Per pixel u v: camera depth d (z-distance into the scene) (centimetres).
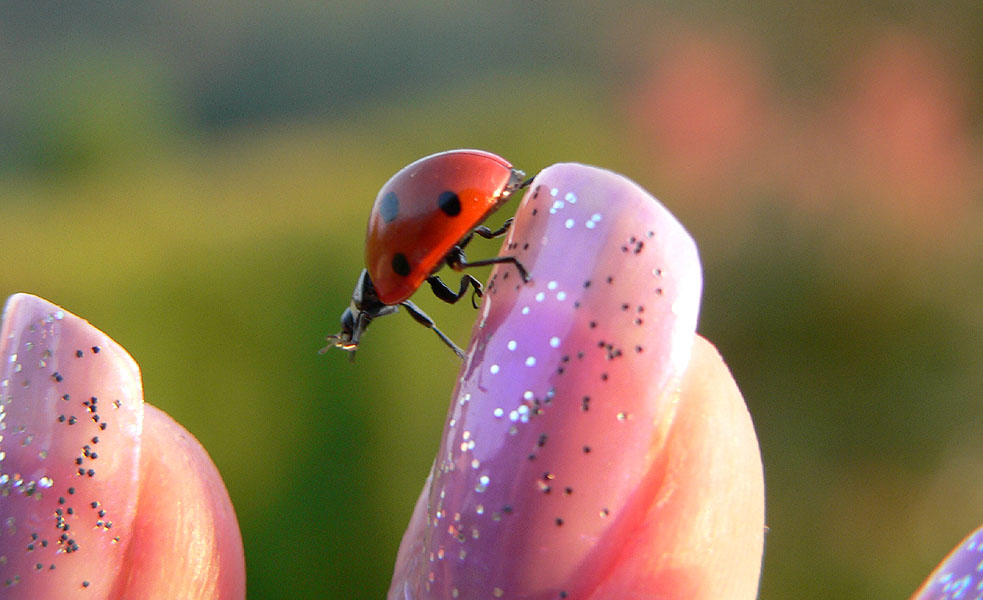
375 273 7
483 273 18
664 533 7
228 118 56
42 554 7
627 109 35
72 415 7
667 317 7
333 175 32
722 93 33
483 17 54
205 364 16
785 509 19
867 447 20
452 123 35
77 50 58
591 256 7
